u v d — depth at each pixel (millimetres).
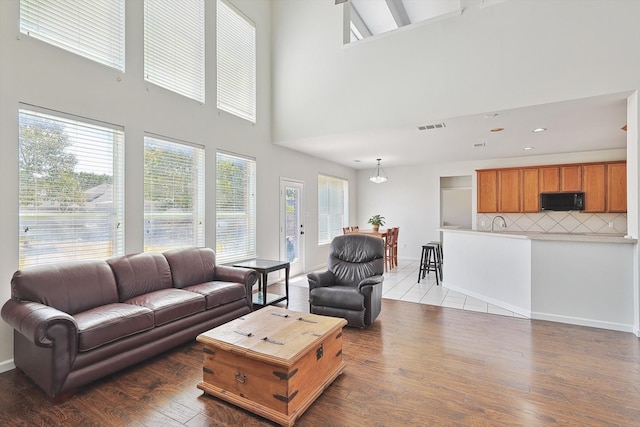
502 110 3775
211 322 3260
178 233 4055
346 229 7676
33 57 2723
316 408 2084
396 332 3410
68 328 2139
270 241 5633
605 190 6148
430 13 6621
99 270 2889
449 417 1983
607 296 3494
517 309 4027
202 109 4340
